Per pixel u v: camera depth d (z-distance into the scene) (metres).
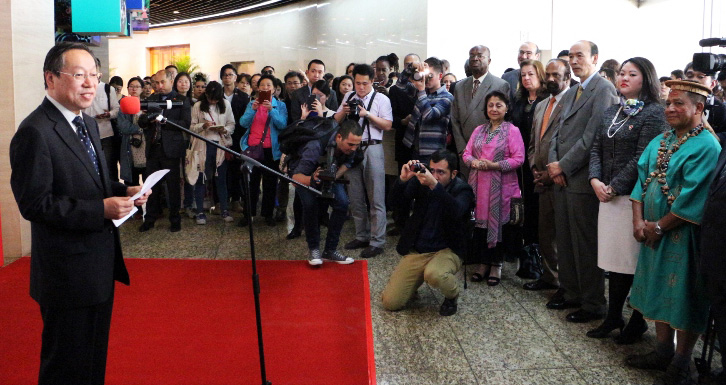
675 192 2.76
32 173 1.92
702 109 2.74
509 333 3.40
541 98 4.49
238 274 4.40
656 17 10.40
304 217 4.58
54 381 2.09
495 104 4.27
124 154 6.18
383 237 5.04
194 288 4.06
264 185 6.04
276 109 5.87
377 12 12.07
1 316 3.46
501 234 4.19
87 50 2.06
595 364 3.01
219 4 17.12
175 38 22.31
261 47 18.33
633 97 3.25
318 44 15.40
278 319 3.51
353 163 4.66
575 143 3.58
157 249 5.11
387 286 3.81
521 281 4.38
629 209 3.13
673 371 2.77
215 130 5.89
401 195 3.84
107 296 2.14
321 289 4.08
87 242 2.06
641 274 2.93
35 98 4.89
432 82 4.93
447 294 3.64
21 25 4.70
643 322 3.24
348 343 3.19
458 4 9.99
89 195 2.07
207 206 6.83
